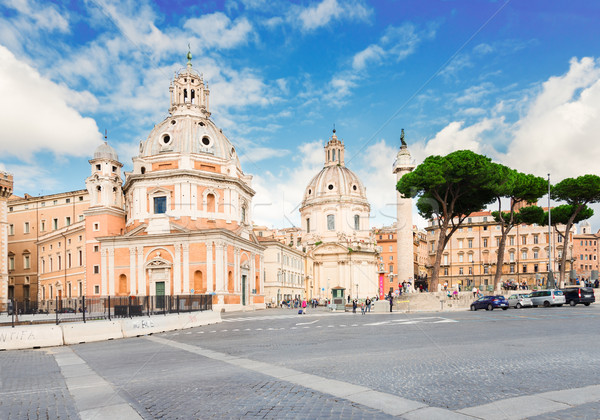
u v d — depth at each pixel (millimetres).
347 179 113875
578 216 71688
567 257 101750
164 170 66312
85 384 12070
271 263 86625
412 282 59594
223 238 61219
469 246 108438
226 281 61406
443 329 25031
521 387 9977
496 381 10633
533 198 60906
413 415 8062
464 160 49531
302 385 10695
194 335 27625
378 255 114500
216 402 9445
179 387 11031
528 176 60500
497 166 52031
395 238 128125
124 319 28594
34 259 86625
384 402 8961
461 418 7836
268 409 8750
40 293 83812
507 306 44938
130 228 67000
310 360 14641
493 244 106375
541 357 13961
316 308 79812
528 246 103812
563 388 9812
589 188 61250
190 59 76812
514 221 72188
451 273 109000
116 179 71438
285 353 16797
